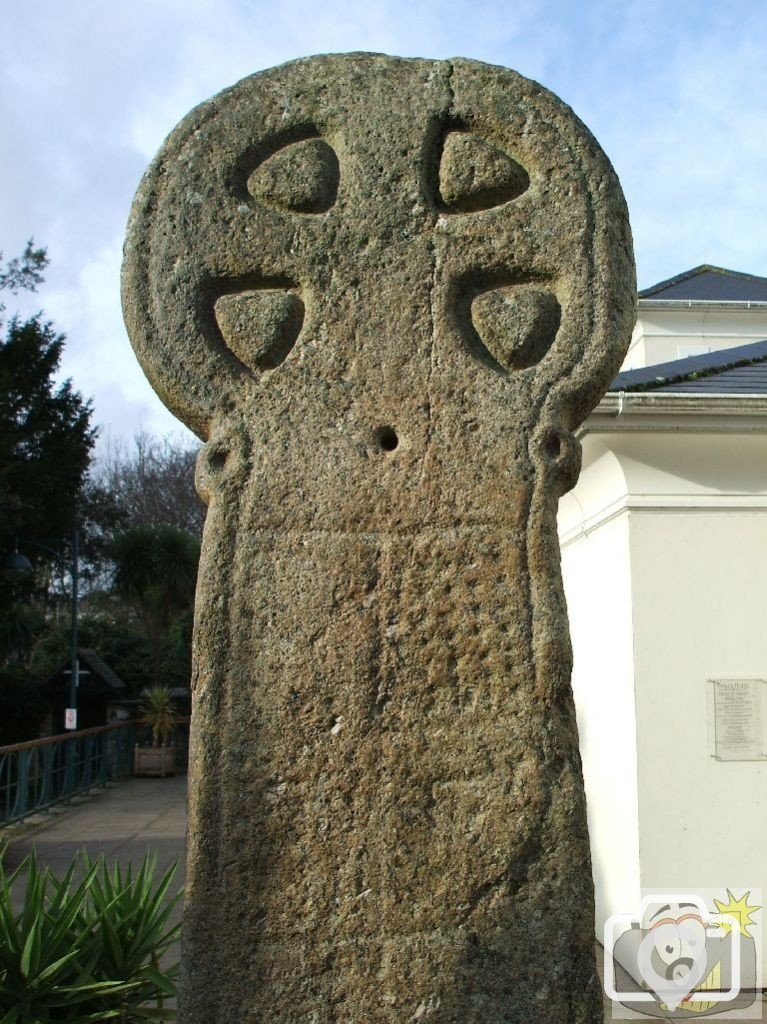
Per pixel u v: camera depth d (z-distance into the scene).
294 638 2.20
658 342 9.54
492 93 2.47
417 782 2.14
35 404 15.12
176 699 16.20
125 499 29.05
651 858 4.61
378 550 2.23
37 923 3.15
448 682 2.18
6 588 14.91
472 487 2.27
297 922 2.09
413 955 2.08
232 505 2.27
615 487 4.98
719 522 4.87
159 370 2.35
